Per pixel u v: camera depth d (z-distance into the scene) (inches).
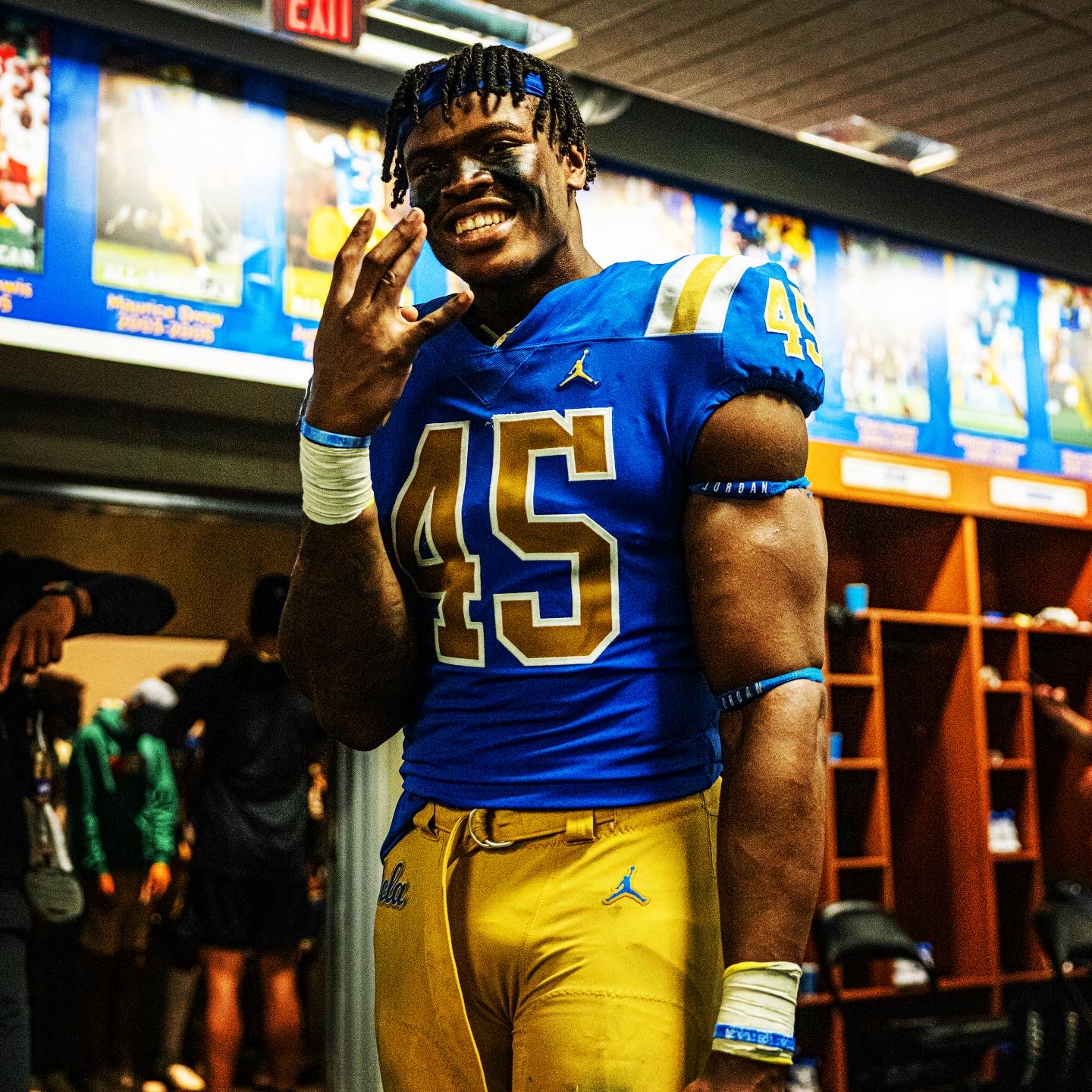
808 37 179.6
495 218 50.8
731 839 46.1
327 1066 180.4
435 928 49.4
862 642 224.5
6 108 155.3
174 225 163.9
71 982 223.0
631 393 49.1
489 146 50.6
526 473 49.8
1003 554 264.1
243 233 168.4
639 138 200.2
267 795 187.9
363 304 47.8
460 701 50.8
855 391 222.5
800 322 49.5
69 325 156.9
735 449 47.7
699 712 49.8
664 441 48.7
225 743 187.5
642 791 48.1
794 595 47.4
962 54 184.4
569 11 172.1
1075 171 225.3
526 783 48.6
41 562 107.1
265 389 176.2
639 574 49.2
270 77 171.2
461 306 47.6
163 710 225.0
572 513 49.1
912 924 237.1
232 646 192.2
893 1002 223.6
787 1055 44.8
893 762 241.4
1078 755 254.7
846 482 214.7
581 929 46.9
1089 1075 189.9
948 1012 227.5
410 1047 50.4
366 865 179.3
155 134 163.5
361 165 177.3
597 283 51.5
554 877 47.7
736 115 205.8
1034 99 198.5
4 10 155.5
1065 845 255.1
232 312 167.0
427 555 51.6
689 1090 45.1
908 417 228.2
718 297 48.9
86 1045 218.5
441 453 51.6
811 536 48.3
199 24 164.7
